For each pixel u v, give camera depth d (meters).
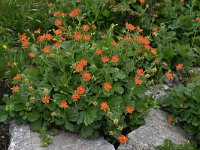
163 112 1.40
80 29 1.55
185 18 1.73
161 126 1.33
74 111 1.23
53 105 1.24
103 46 1.33
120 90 1.27
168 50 1.58
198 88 1.31
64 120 1.23
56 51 1.30
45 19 1.67
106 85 1.20
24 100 1.26
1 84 1.44
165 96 1.41
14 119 1.29
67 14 1.65
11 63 1.46
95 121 1.23
